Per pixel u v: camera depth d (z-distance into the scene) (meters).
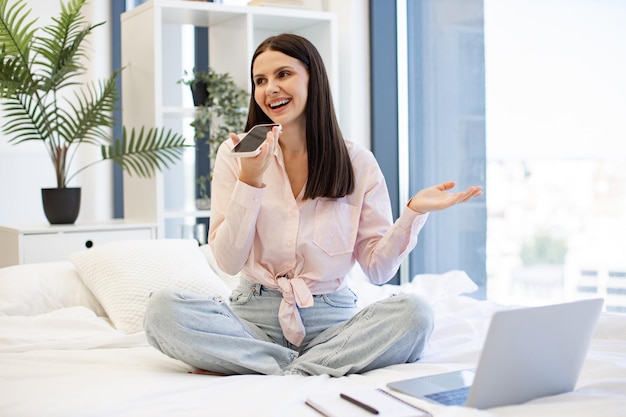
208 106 3.46
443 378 1.61
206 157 4.21
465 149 3.45
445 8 3.53
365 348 1.85
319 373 1.82
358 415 1.37
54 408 1.49
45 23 4.30
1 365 1.86
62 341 2.09
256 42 3.88
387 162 3.82
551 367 1.46
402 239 1.97
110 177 4.58
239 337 1.84
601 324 2.07
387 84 3.81
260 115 2.14
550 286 3.08
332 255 2.00
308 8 3.96
